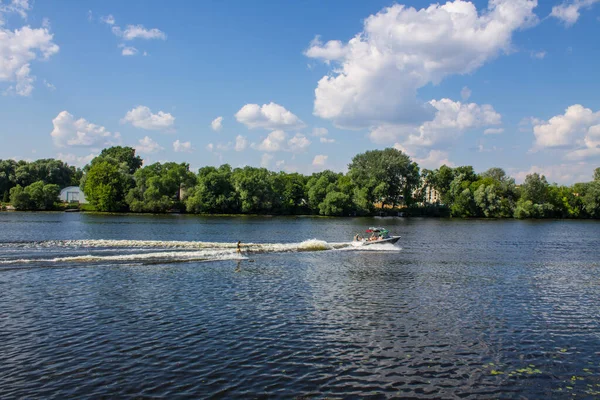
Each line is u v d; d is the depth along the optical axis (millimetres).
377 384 16375
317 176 175875
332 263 42438
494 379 17125
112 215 114000
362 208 143625
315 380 16500
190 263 39844
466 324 23625
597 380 17234
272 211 144000
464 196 151625
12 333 20578
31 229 67625
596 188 150500
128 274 34156
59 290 28703
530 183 152500
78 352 18484
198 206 132125
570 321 24594
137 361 17688
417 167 159750
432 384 16547
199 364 17578
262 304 26562
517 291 31922
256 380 16312
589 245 66750
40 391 15109
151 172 145375
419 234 82375
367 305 26969
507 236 81062
